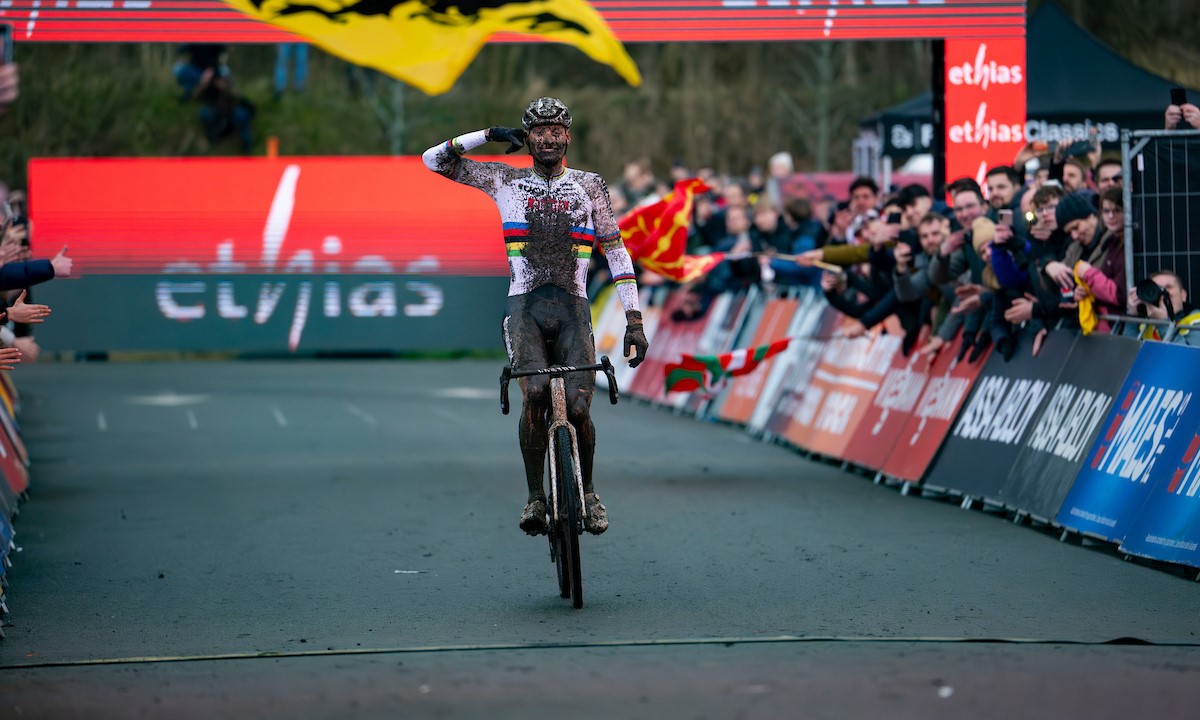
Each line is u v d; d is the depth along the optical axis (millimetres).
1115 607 8703
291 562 10656
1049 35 20562
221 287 28906
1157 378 10359
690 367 15500
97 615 8922
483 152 38625
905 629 8148
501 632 8219
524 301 8977
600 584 9656
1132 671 7113
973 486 12750
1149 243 11531
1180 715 6348
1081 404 11367
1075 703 6539
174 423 20469
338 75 41594
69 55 40000
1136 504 10188
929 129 23375
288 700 6809
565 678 7105
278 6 15195
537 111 8844
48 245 28453
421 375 28188
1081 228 11625
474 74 41375
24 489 13852
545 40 15547
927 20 15578
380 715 6520
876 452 14984
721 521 12273
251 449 17688
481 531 11945
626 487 14422
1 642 8219
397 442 18344
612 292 28641
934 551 10742
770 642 7855
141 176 28703
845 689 6809
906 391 14828
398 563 10570
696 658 7496
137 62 40750
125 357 32344
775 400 19078
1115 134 20359
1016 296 12414
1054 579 9609
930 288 14336
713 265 16812
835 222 17719
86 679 7297
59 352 28594
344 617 8734
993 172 13555
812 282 18984
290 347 29047
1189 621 8312
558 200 8898
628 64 15789
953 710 6441
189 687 7094
